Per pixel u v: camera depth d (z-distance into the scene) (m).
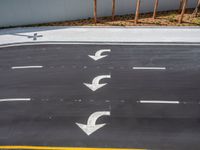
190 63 15.49
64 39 18.53
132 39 18.09
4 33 19.88
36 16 20.73
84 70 15.36
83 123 11.84
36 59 16.64
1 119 12.33
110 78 14.60
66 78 14.80
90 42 18.02
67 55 16.81
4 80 15.00
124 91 13.62
